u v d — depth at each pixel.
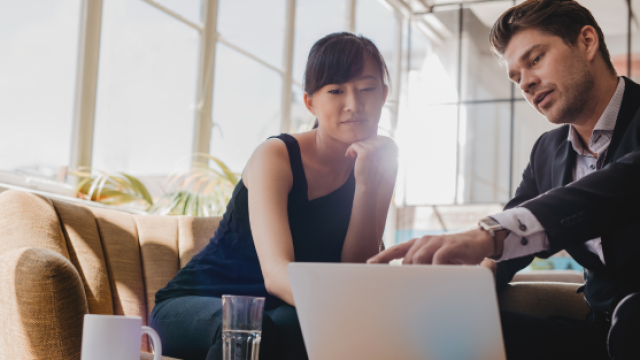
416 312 0.76
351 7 6.46
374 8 7.14
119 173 3.23
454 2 7.94
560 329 1.17
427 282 0.74
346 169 1.57
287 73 5.39
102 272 1.83
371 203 1.50
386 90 1.56
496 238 0.92
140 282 2.00
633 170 0.96
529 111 7.89
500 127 7.98
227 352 0.90
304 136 1.55
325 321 0.82
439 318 0.75
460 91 7.94
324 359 0.84
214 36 4.49
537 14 1.32
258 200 1.36
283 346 1.09
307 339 0.85
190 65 4.30
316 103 1.50
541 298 1.65
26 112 3.05
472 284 0.72
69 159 3.31
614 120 1.30
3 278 1.24
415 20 8.02
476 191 8.02
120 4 3.67
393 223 7.89
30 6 3.06
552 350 1.14
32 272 1.21
